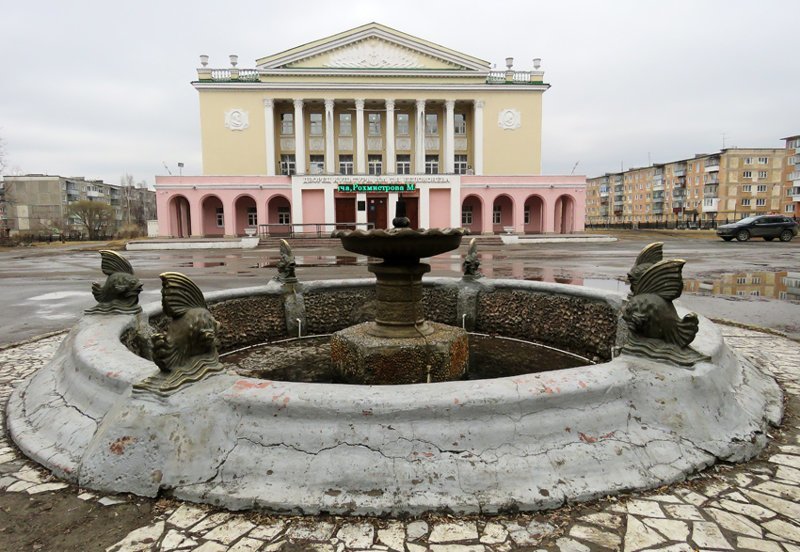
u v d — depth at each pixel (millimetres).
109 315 4840
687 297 10719
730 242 31781
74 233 52375
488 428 2715
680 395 3086
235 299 6484
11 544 2391
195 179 36781
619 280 13562
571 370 3104
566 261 20000
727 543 2312
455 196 37812
